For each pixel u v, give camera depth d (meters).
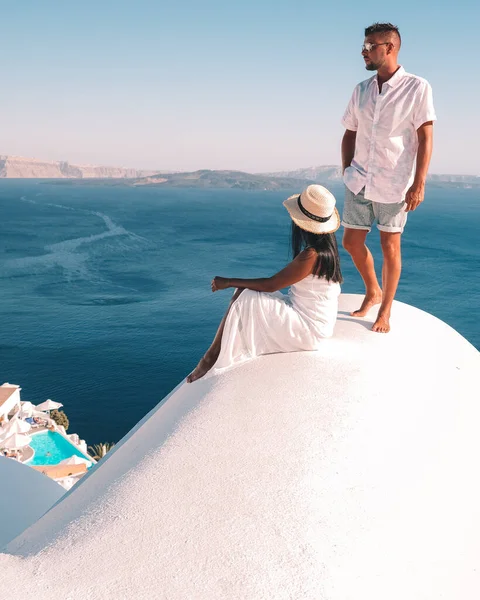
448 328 5.90
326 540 2.80
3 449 32.88
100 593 2.52
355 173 5.08
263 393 3.88
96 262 134.25
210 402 3.86
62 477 29.28
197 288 107.12
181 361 67.88
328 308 4.34
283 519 2.88
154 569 2.63
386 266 5.15
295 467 3.22
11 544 3.35
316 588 2.55
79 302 94.75
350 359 4.39
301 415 3.65
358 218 5.26
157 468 3.29
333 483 3.16
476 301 95.25
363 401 3.85
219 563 2.64
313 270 4.21
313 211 4.11
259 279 4.27
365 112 4.88
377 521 3.00
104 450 39.94
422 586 2.79
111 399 56.56
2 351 70.00
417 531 3.07
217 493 3.05
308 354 4.37
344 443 3.45
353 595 2.57
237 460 3.28
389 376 4.27
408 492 3.28
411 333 5.27
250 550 2.71
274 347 4.38
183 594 2.49
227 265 134.62
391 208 5.00
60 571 2.68
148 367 65.62
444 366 4.91
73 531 2.97
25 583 2.62
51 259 136.50
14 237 178.38
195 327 81.12
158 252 153.88
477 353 5.74
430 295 98.94
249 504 2.97
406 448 3.60
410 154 4.84
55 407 41.31
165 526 2.86
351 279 105.62
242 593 2.50
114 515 2.99
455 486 3.55
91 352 70.12
